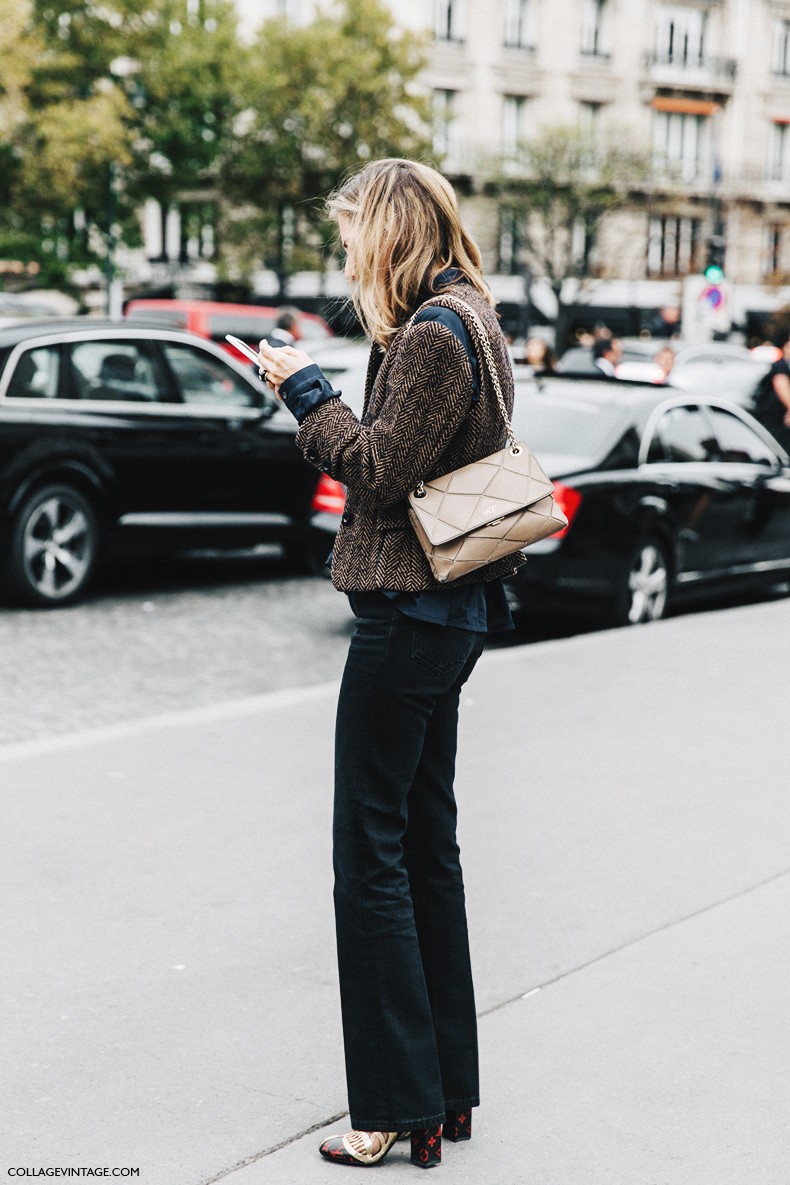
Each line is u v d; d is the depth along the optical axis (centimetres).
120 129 2767
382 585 279
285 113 3400
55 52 2794
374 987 291
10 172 2752
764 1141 309
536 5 4903
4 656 806
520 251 4691
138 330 974
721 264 2658
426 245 283
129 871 467
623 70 5097
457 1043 305
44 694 724
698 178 5262
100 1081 332
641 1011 374
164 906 439
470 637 290
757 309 5312
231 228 3562
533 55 4919
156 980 388
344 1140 300
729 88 5288
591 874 475
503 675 757
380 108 3506
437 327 271
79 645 841
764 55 5372
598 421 930
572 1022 367
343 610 980
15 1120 313
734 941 421
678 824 527
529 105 4950
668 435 961
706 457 987
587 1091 330
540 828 520
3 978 387
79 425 929
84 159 2772
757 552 1020
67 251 3064
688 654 820
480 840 506
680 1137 311
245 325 2547
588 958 408
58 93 2711
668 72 5184
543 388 969
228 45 3177
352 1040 294
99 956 403
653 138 5166
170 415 978
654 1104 325
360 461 273
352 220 288
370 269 284
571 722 666
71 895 446
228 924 427
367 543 282
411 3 4669
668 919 438
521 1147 306
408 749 289
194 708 709
